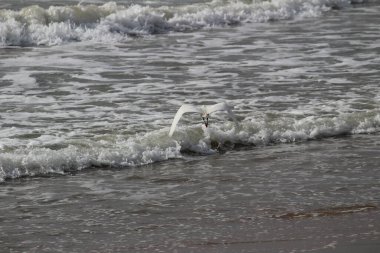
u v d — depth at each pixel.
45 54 57.09
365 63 53.50
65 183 31.39
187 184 31.50
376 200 29.52
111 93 45.00
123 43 62.50
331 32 66.75
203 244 24.89
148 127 38.19
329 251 24.05
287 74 50.09
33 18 65.12
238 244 24.81
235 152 36.25
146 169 33.47
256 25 72.56
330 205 28.86
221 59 55.03
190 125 38.72
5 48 59.66
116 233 26.09
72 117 39.78
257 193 30.33
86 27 66.06
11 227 26.56
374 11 80.88
